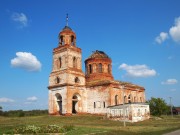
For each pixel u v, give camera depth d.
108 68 63.09
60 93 55.22
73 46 57.69
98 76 61.16
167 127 33.19
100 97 54.72
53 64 58.56
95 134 24.12
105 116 49.41
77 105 56.03
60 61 57.84
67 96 53.47
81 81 57.38
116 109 47.53
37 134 24.33
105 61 62.28
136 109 46.47
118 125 37.81
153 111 68.00
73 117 49.22
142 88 65.25
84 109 56.69
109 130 27.89
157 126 35.31
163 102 68.25
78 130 27.02
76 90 55.72
